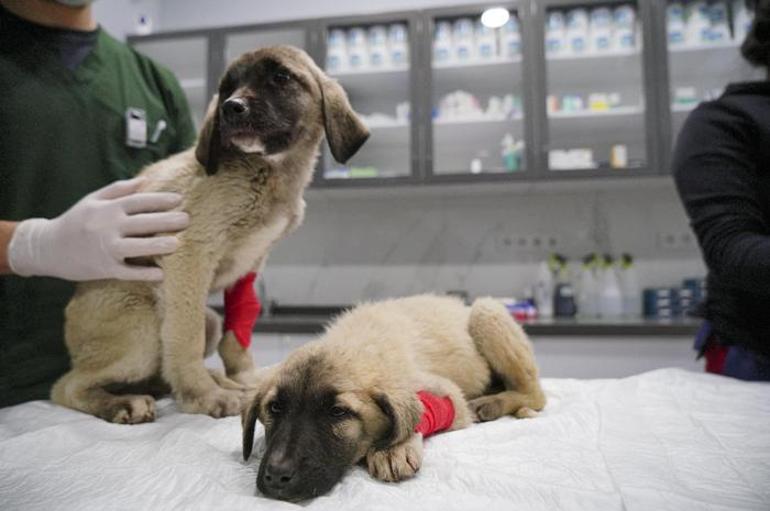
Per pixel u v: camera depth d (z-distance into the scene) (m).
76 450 0.79
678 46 2.89
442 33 3.08
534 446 0.79
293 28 3.11
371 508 0.59
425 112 2.96
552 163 2.98
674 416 0.94
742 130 1.26
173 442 0.80
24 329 1.26
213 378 1.14
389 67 3.08
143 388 1.20
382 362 0.83
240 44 3.33
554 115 2.96
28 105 1.28
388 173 3.24
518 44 3.00
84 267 1.00
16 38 1.30
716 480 0.66
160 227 1.01
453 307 1.25
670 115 2.79
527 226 3.29
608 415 0.96
